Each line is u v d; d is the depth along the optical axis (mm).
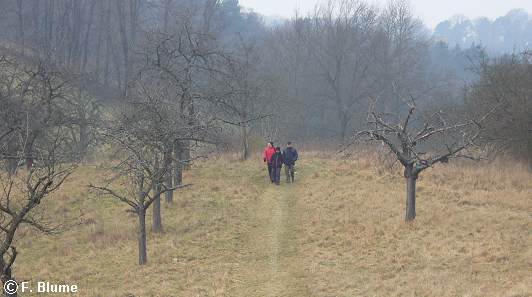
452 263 15719
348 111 58812
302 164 31469
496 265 15297
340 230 19891
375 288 14469
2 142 22750
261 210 23406
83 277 17344
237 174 29406
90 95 39219
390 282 14742
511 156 29344
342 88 62531
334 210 22438
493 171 26281
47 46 47094
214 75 29266
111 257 19078
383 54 61000
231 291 15055
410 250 16984
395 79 60312
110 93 51188
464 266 15422
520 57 29422
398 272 15586
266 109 42250
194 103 23828
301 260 17453
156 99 20094
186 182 28016
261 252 18562
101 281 16844
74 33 54000
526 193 22562
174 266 17516
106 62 55469
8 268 12984
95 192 26281
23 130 21250
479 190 23469
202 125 21156
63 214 24156
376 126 20406
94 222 23359
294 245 19000
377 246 17812
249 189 26641
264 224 21594
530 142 26797
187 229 21391
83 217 23781
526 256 15664
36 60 38531
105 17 58062
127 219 23422
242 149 34562
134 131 18984
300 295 14602
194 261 18000
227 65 29812
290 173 28516
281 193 25797
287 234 20234
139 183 18516
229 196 25547
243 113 31766
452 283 14141
